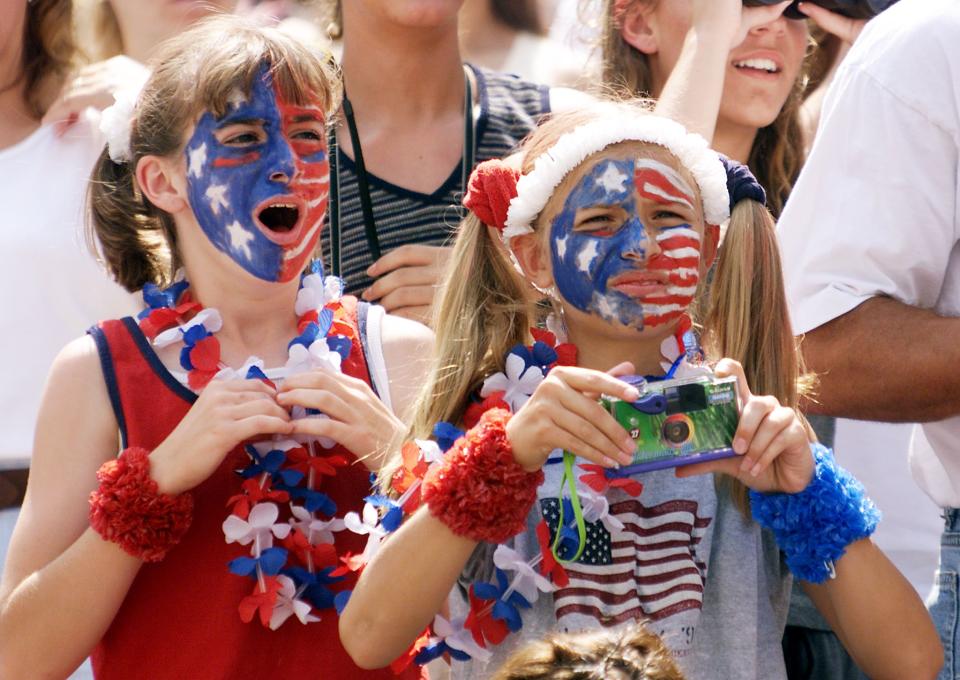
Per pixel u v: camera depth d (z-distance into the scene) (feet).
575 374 29.99
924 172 37.32
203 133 33.86
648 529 32.68
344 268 42.70
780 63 48.26
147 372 33.40
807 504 31.50
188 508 31.68
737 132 49.26
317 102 34.78
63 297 42.14
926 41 37.32
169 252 35.76
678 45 48.29
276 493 32.55
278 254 33.88
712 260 34.53
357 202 43.14
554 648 26.48
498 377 33.63
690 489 33.14
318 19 51.70
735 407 30.45
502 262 35.12
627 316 32.19
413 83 44.21
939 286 38.29
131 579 31.71
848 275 38.01
